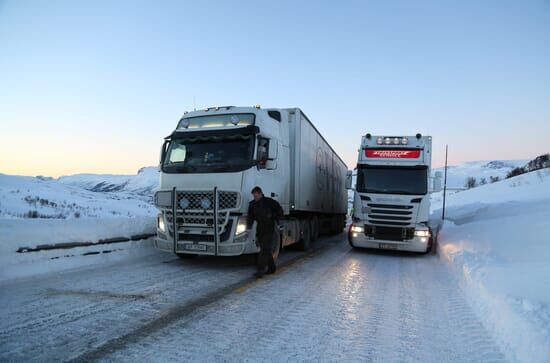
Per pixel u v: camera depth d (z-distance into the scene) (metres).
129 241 8.80
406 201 10.36
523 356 3.36
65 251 7.27
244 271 7.53
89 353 3.34
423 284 6.69
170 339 3.74
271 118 9.03
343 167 22.31
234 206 7.27
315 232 13.38
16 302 4.83
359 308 5.05
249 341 3.76
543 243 7.55
